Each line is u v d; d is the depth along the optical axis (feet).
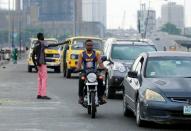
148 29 430.20
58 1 637.71
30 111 66.59
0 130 51.34
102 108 70.13
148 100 51.37
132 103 57.67
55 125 54.90
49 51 166.40
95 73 61.11
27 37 560.61
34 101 78.59
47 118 60.23
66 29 620.49
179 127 53.72
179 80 53.67
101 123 56.54
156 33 371.76
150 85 52.95
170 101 50.72
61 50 167.94
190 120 50.55
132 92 57.72
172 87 51.90
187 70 56.75
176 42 310.65
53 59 166.50
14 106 71.92
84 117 61.21
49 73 164.45
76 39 138.62
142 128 53.06
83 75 62.39
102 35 627.46
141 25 417.28
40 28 588.50
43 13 645.51
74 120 58.70
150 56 58.75
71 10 631.15
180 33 606.96
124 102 62.80
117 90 82.43
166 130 51.83
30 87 104.99
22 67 209.26
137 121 54.54
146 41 93.30
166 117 50.60
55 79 132.67
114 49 88.48
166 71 56.59
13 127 53.26
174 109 50.42
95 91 60.80
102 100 62.13
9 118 60.03
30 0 655.35
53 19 637.71
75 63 135.33
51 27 629.92
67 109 68.85
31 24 641.81
